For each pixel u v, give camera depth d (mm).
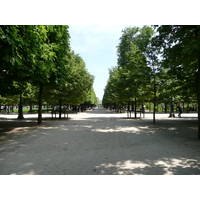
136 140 7609
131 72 18047
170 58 7930
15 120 17688
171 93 13062
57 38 11883
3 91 12109
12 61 5547
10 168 4223
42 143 7023
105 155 5344
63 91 17500
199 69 7957
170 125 12812
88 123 14305
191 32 7152
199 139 7801
